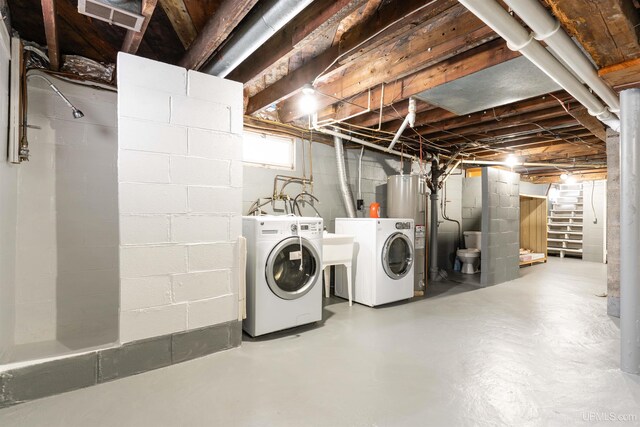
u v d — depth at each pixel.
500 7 1.44
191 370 2.27
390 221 3.95
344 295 4.20
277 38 2.38
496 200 5.25
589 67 1.92
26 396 1.89
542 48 1.75
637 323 2.21
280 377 2.17
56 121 2.66
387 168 5.34
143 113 2.25
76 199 2.75
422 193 4.66
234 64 2.31
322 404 1.86
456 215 6.54
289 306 2.97
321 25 1.99
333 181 4.61
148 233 2.27
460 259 6.18
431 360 2.42
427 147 5.23
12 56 2.23
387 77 2.71
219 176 2.57
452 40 2.24
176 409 1.81
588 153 5.52
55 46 2.28
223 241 2.60
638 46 1.74
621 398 1.92
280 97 3.16
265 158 3.98
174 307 2.37
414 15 1.99
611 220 3.68
